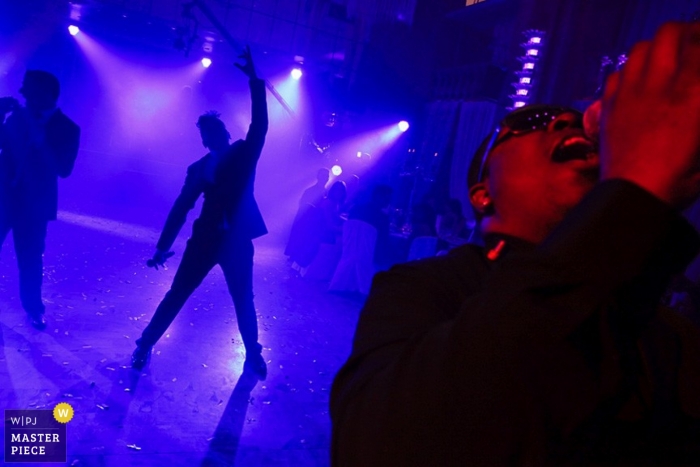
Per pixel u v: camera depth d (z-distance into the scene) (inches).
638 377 23.5
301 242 305.6
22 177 152.1
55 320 168.6
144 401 130.1
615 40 384.8
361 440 17.5
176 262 289.6
